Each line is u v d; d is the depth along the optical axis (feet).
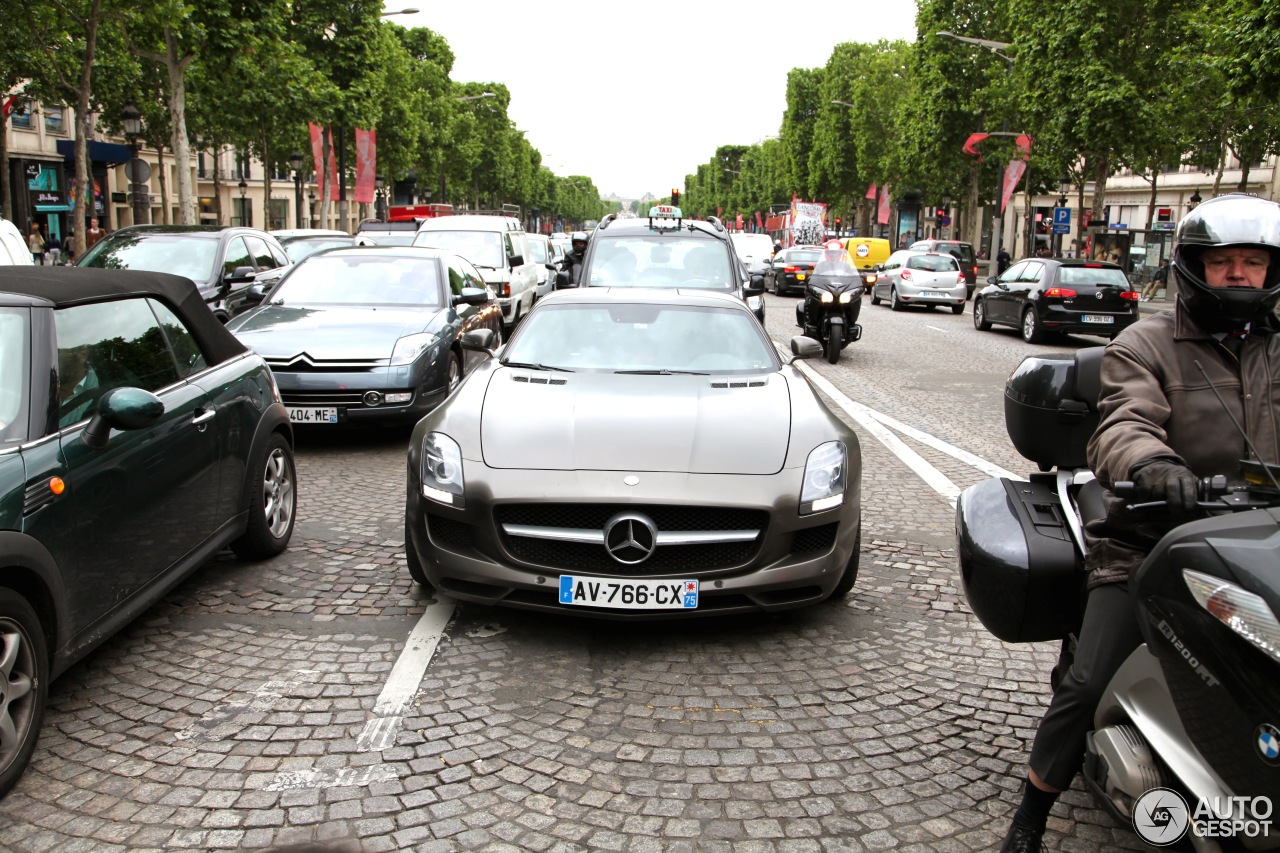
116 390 12.37
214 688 12.75
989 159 139.85
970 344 64.23
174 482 14.15
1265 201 8.14
